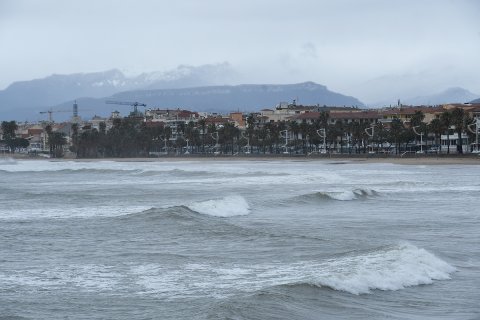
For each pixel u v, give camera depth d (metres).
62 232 64.56
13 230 66.31
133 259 49.03
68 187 140.25
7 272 44.72
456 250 53.56
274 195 110.50
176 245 55.53
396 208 89.19
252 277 42.31
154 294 38.25
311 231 65.44
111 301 36.75
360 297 36.84
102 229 66.12
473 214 81.19
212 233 61.72
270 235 59.50
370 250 49.84
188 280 41.75
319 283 38.28
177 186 138.00
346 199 100.50
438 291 38.94
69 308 35.41
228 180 157.00
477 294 38.44
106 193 118.38
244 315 32.12
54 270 45.31
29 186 146.25
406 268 43.12
